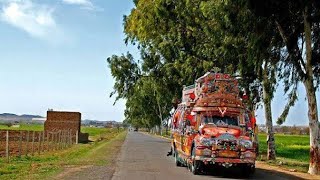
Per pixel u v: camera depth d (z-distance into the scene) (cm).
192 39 3788
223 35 2689
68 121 5716
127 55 5941
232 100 2130
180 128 2364
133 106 10725
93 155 3077
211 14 2442
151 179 1738
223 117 2098
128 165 2339
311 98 2227
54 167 2147
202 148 1922
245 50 2727
